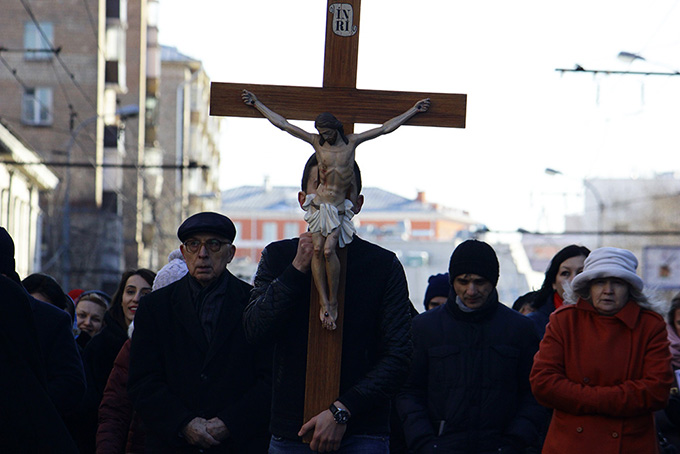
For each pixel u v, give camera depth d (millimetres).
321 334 9086
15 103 88688
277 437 9273
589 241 149000
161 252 104750
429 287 16156
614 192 140500
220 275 11961
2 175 65875
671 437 12797
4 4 89438
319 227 8906
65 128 89000
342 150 8953
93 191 87312
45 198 85062
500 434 12203
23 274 72938
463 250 12383
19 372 8336
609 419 10438
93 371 14484
